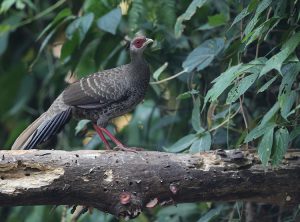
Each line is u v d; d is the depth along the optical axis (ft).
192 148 33.91
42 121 35.40
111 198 29.19
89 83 36.27
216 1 40.55
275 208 37.81
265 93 37.93
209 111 35.91
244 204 37.19
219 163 30.25
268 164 30.35
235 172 30.27
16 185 28.17
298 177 30.73
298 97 31.22
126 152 29.99
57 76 45.98
